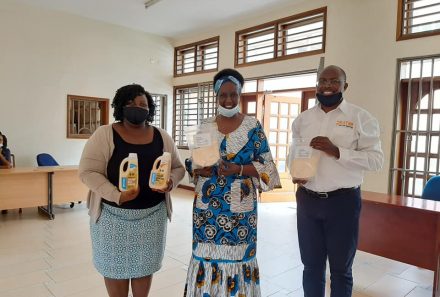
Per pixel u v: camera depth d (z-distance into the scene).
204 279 1.49
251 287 1.52
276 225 4.48
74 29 5.97
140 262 1.66
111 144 1.64
